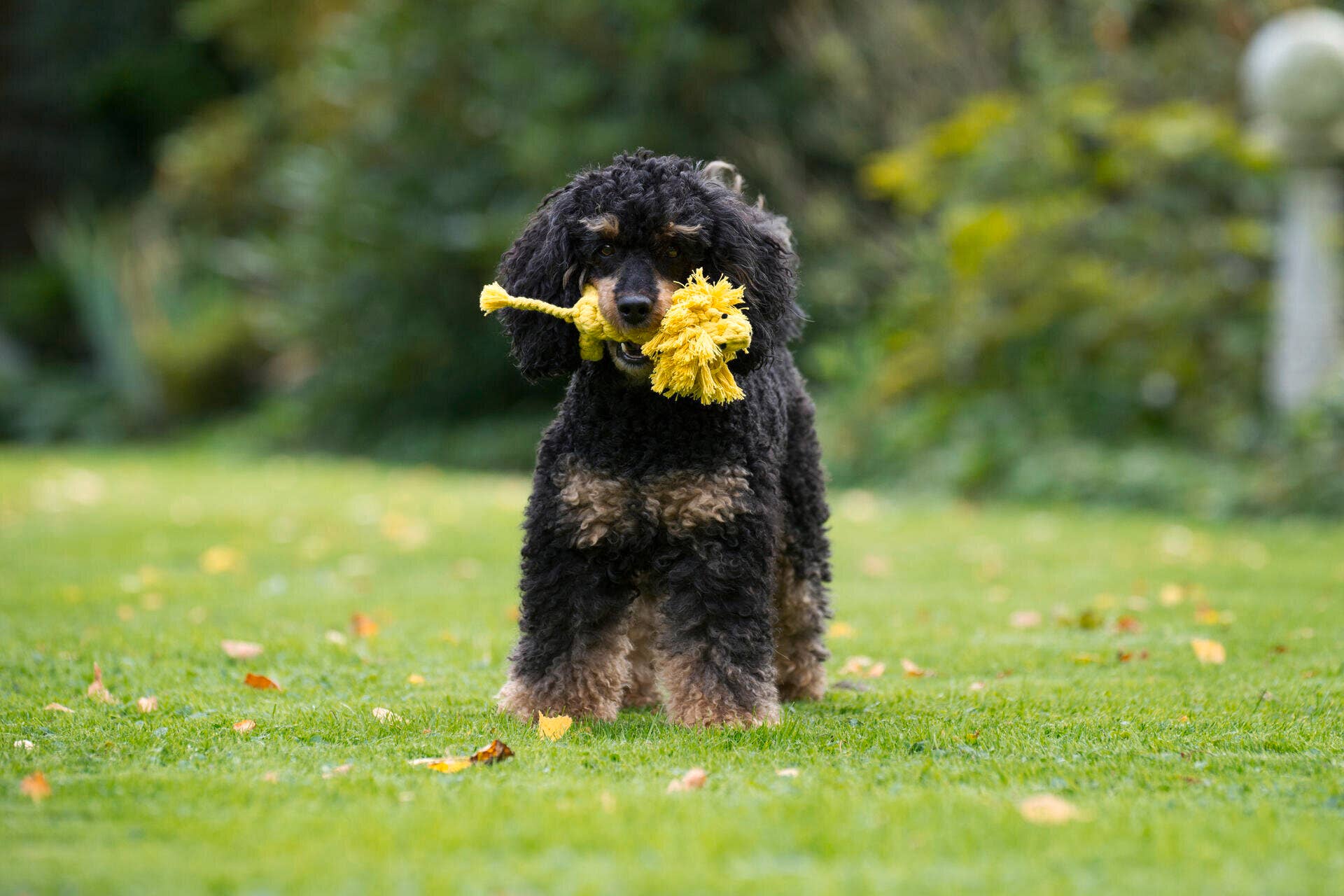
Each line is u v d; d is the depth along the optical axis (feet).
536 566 18.43
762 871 11.68
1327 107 43.91
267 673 22.08
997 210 51.47
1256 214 53.83
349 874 11.55
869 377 56.03
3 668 22.04
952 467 50.24
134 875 11.47
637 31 64.59
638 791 14.49
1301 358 46.09
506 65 65.67
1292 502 43.09
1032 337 51.93
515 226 63.46
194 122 98.78
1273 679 21.58
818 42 63.82
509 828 12.85
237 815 13.43
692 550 17.89
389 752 16.60
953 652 24.36
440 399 73.05
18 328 96.07
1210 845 12.49
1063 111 53.16
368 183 68.85
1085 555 36.65
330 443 74.38
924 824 13.14
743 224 18.19
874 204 65.46
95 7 105.40
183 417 85.92
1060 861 12.07
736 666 17.92
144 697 19.74
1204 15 59.16
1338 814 13.70
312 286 70.95
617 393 17.70
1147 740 17.33
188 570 34.42
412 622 27.32
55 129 106.01
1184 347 49.88
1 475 58.08
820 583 20.80
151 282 88.99
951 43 61.77
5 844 12.52
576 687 18.39
